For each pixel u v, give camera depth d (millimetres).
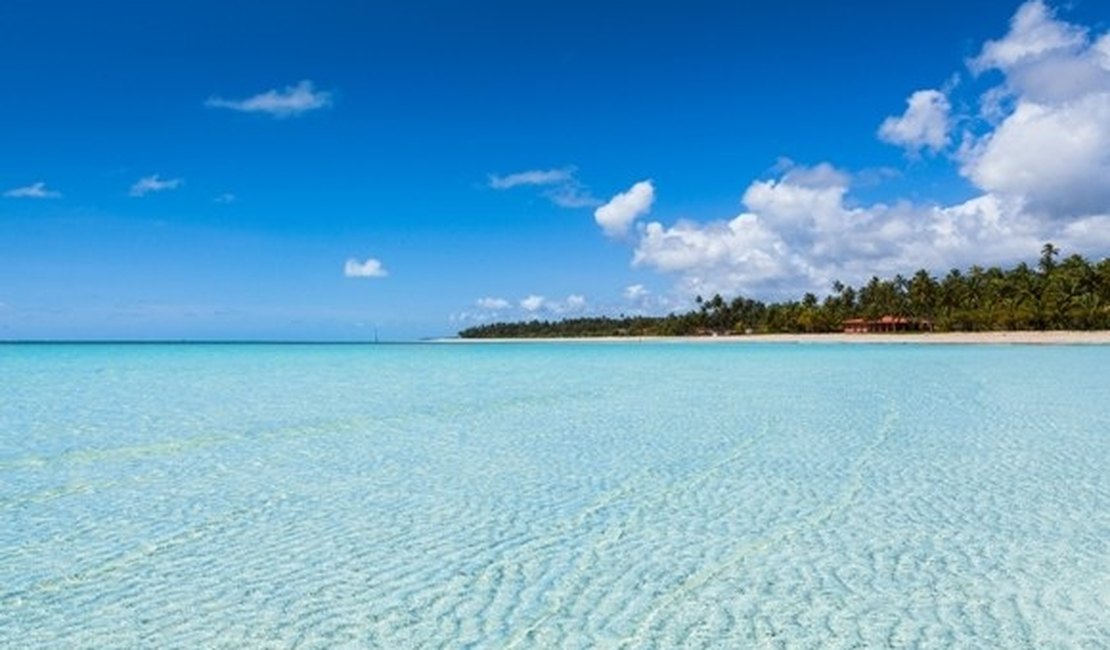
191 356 62812
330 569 7484
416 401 22688
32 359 54625
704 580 7176
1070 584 6945
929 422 17125
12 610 6441
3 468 12289
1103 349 56062
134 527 8898
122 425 17297
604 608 6539
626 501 10141
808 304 115625
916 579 7121
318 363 49438
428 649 5773
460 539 8469
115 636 5945
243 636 5965
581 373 36344
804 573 7324
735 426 16766
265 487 10969
